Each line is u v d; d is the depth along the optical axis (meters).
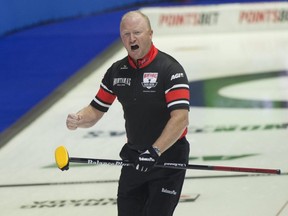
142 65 14.11
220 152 24.67
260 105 30.70
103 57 41.88
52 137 28.08
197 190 21.14
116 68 14.52
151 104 14.11
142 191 14.80
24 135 28.67
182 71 14.05
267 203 19.78
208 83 35.12
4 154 26.41
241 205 19.72
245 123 28.17
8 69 40.00
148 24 13.94
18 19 49.56
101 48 44.12
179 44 44.53
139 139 14.42
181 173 14.48
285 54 40.69
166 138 13.65
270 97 32.00
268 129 27.19
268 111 29.70
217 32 47.53
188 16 47.50
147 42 13.90
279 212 19.06
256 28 47.59
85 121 15.09
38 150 26.61
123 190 14.80
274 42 43.94
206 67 38.38
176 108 13.80
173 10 47.41
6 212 20.47
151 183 14.49
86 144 26.77
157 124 14.23
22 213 20.28
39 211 20.34
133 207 14.77
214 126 27.95
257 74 36.53
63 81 37.22
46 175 23.61
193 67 38.50
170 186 14.37
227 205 19.77
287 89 33.28
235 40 45.06
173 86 13.88
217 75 36.62
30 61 41.56
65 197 21.39
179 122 13.73
